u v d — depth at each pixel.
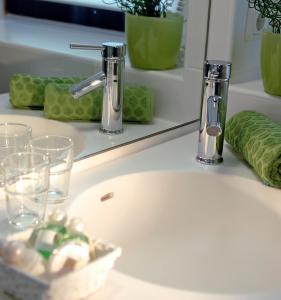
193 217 0.98
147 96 1.07
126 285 0.60
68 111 0.95
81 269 0.54
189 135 1.14
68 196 0.81
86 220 0.83
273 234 0.87
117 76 1.02
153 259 0.92
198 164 0.98
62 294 0.53
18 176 0.76
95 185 0.86
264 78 1.10
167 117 1.13
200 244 0.95
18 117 0.90
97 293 0.58
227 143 1.08
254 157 0.91
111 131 1.02
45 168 0.76
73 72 0.97
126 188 0.92
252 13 1.14
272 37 1.05
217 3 1.11
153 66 1.09
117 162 0.97
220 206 0.95
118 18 1.03
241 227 0.93
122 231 0.93
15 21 0.90
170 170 0.95
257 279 0.85
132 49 1.05
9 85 0.89
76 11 0.97
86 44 0.99
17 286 0.54
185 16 1.10
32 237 0.59
